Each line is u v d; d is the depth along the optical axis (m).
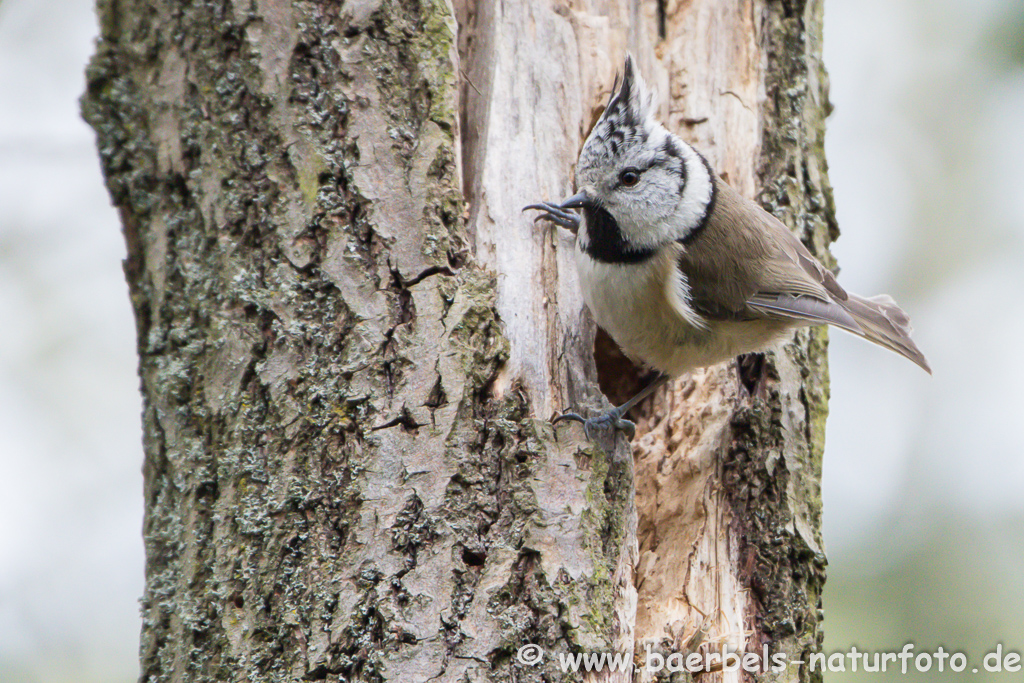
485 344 5.20
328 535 4.82
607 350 7.77
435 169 5.34
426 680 4.50
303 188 5.24
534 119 6.44
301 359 5.06
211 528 5.03
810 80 7.46
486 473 5.00
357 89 5.35
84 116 5.66
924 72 11.85
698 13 7.21
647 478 6.62
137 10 5.58
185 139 5.43
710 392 7.02
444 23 5.55
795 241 7.10
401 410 4.95
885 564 9.10
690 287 6.73
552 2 6.68
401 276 5.15
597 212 6.56
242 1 5.38
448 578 4.70
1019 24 10.95
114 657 8.43
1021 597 8.69
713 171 7.02
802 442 6.65
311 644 4.63
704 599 6.05
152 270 5.50
